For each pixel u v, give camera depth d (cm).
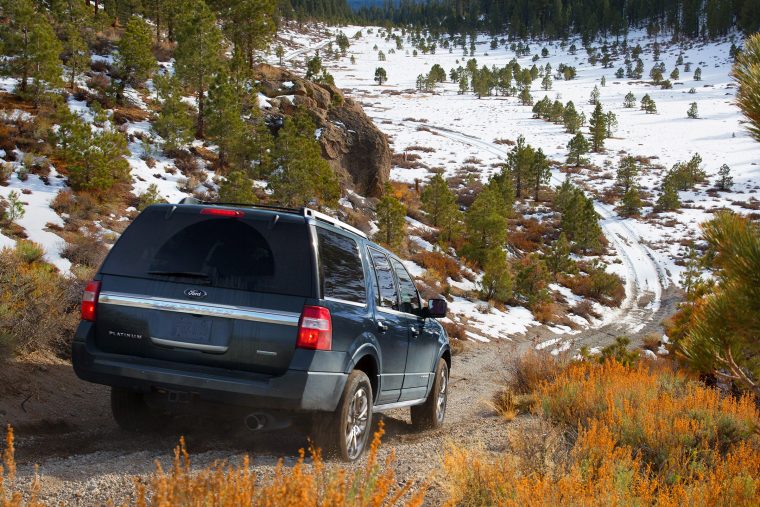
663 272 5344
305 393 442
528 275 3475
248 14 4216
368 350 516
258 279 459
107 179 2223
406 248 3572
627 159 8481
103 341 473
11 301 809
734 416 611
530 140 11350
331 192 3117
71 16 3731
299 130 3581
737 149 10888
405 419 853
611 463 419
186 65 3284
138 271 476
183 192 2614
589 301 4172
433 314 675
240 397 444
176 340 458
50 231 1719
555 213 6794
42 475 382
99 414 684
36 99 2705
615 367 941
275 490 254
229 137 2950
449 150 9556
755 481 389
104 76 3425
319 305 455
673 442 522
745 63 301
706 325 356
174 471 267
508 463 431
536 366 1094
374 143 4216
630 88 18912
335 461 477
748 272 306
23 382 696
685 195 8212
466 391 1252
